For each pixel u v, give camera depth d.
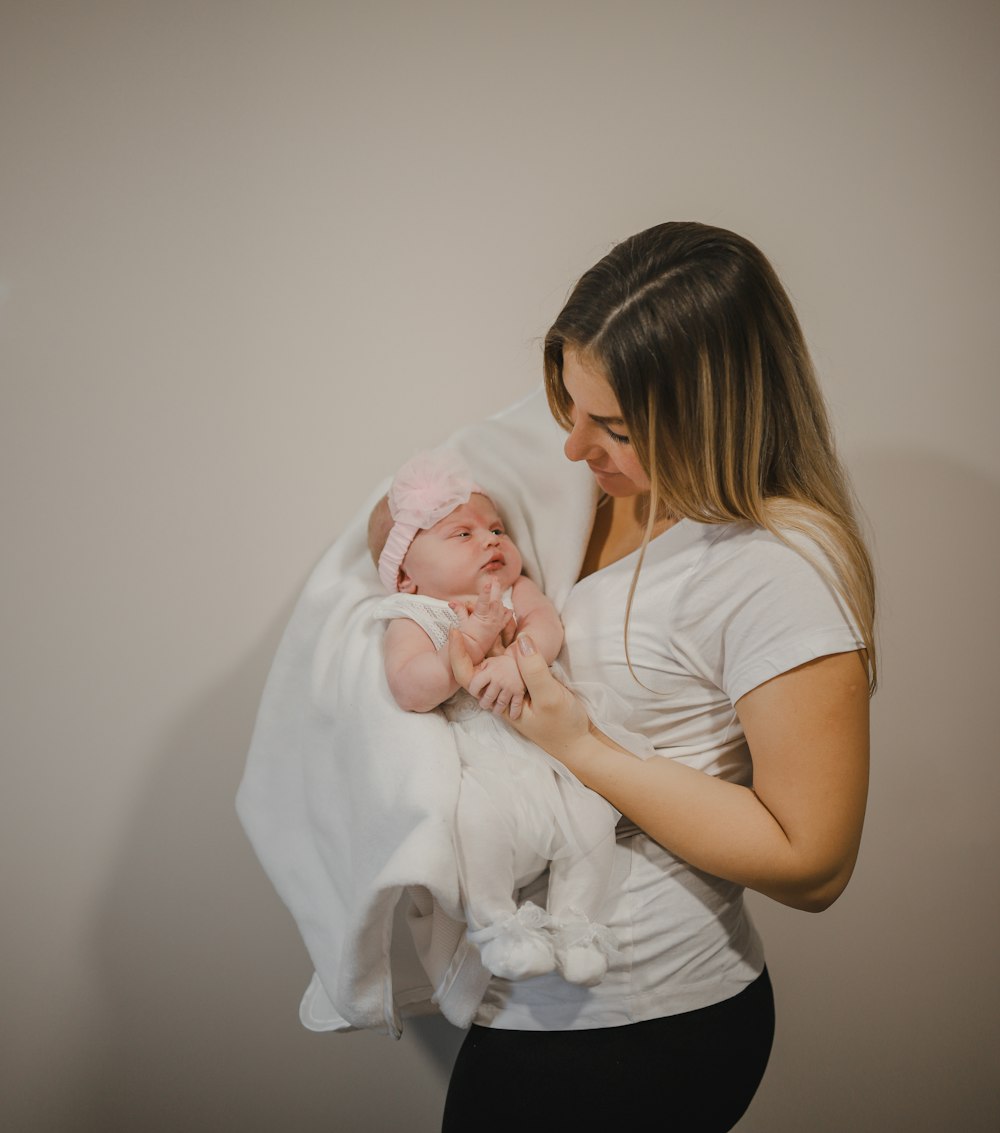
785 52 1.59
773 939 1.72
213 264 1.59
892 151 1.61
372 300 1.62
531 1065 1.10
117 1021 1.68
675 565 1.08
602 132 1.61
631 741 1.08
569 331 1.01
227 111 1.57
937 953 1.73
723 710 1.11
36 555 1.60
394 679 1.14
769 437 1.02
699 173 1.62
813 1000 1.73
